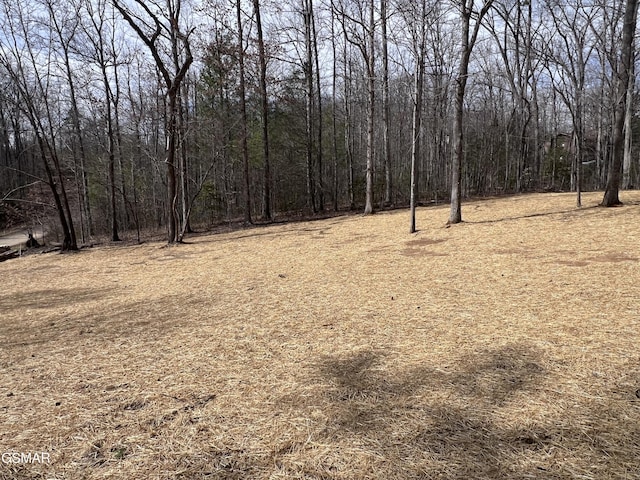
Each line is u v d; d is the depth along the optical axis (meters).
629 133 16.16
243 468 2.04
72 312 5.51
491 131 24.08
